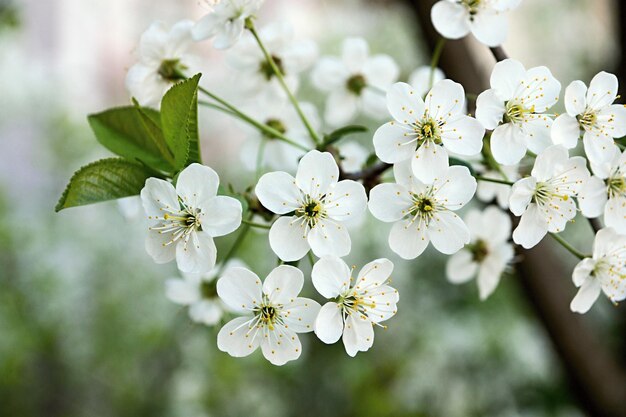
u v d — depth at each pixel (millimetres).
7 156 926
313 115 400
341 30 960
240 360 729
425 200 314
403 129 312
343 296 310
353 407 754
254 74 388
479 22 342
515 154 315
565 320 463
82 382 780
